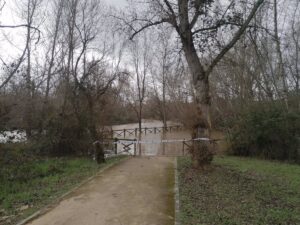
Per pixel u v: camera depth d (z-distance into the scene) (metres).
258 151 18.59
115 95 20.91
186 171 11.51
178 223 6.57
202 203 7.84
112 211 7.46
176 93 41.06
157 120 63.53
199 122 11.56
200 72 11.54
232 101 24.64
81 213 7.39
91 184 10.07
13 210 8.08
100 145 14.83
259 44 21.92
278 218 7.23
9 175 11.79
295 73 23.33
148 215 7.15
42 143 16.83
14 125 15.88
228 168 13.14
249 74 24.14
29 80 18.67
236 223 6.62
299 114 18.58
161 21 12.05
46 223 6.87
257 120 18.41
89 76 18.38
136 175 11.23
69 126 17.34
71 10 21.14
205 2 11.06
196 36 11.66
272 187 10.23
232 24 11.59
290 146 17.81
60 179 11.42
